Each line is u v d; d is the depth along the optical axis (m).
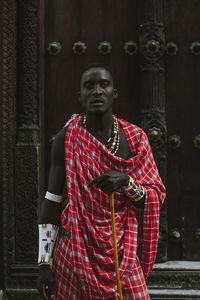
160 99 3.32
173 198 3.41
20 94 3.23
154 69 3.30
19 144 3.18
